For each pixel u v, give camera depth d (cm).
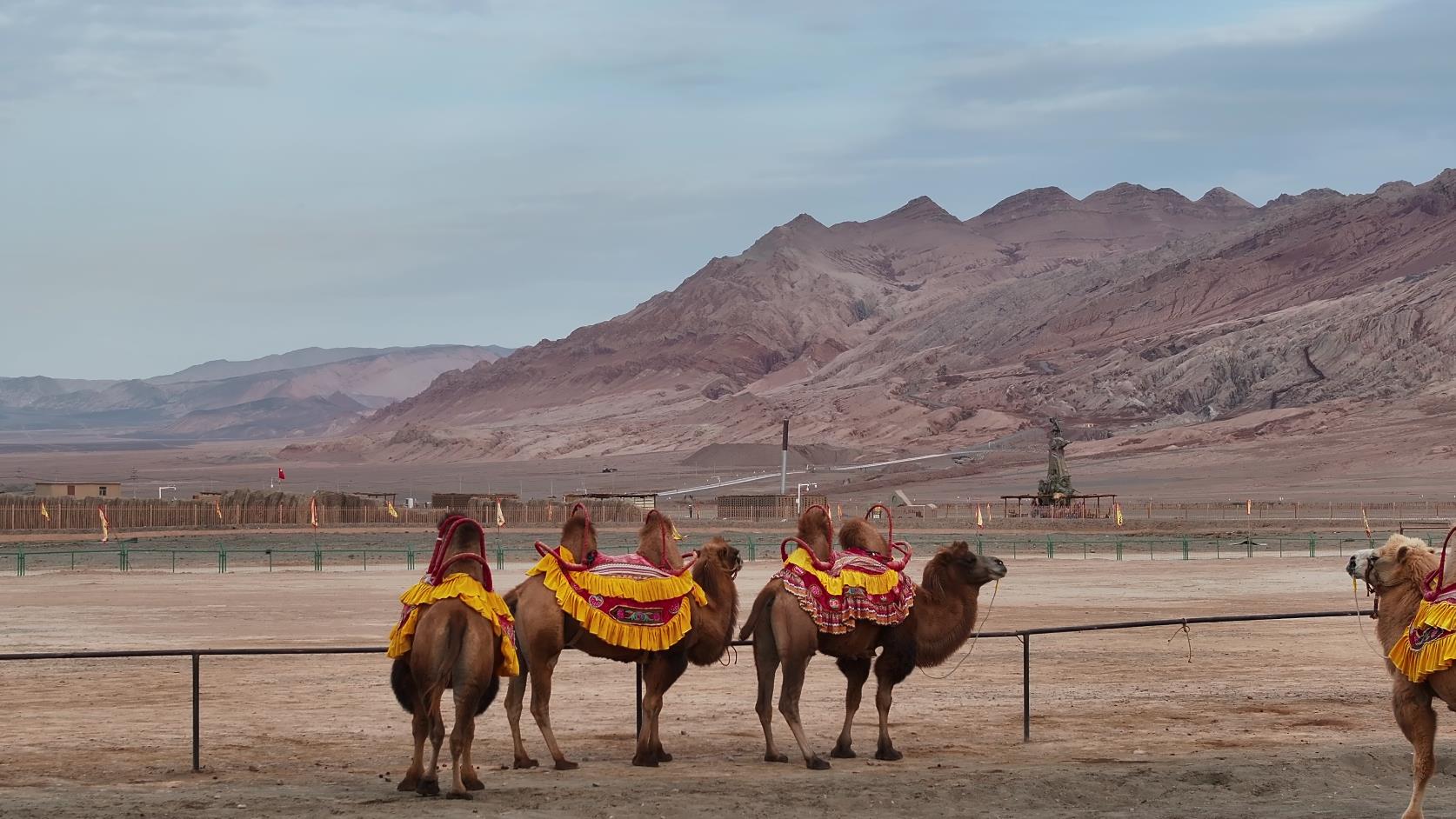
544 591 1611
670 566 1673
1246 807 1402
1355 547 7288
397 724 2005
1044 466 19262
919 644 1728
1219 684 2414
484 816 1307
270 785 1503
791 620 1638
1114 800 1427
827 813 1349
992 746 1819
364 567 5825
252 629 3419
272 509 9619
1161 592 4531
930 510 11869
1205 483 16225
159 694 2294
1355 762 1612
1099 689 2359
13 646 3038
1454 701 1280
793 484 18038
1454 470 15775
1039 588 4716
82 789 1482
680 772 1591
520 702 1625
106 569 5606
